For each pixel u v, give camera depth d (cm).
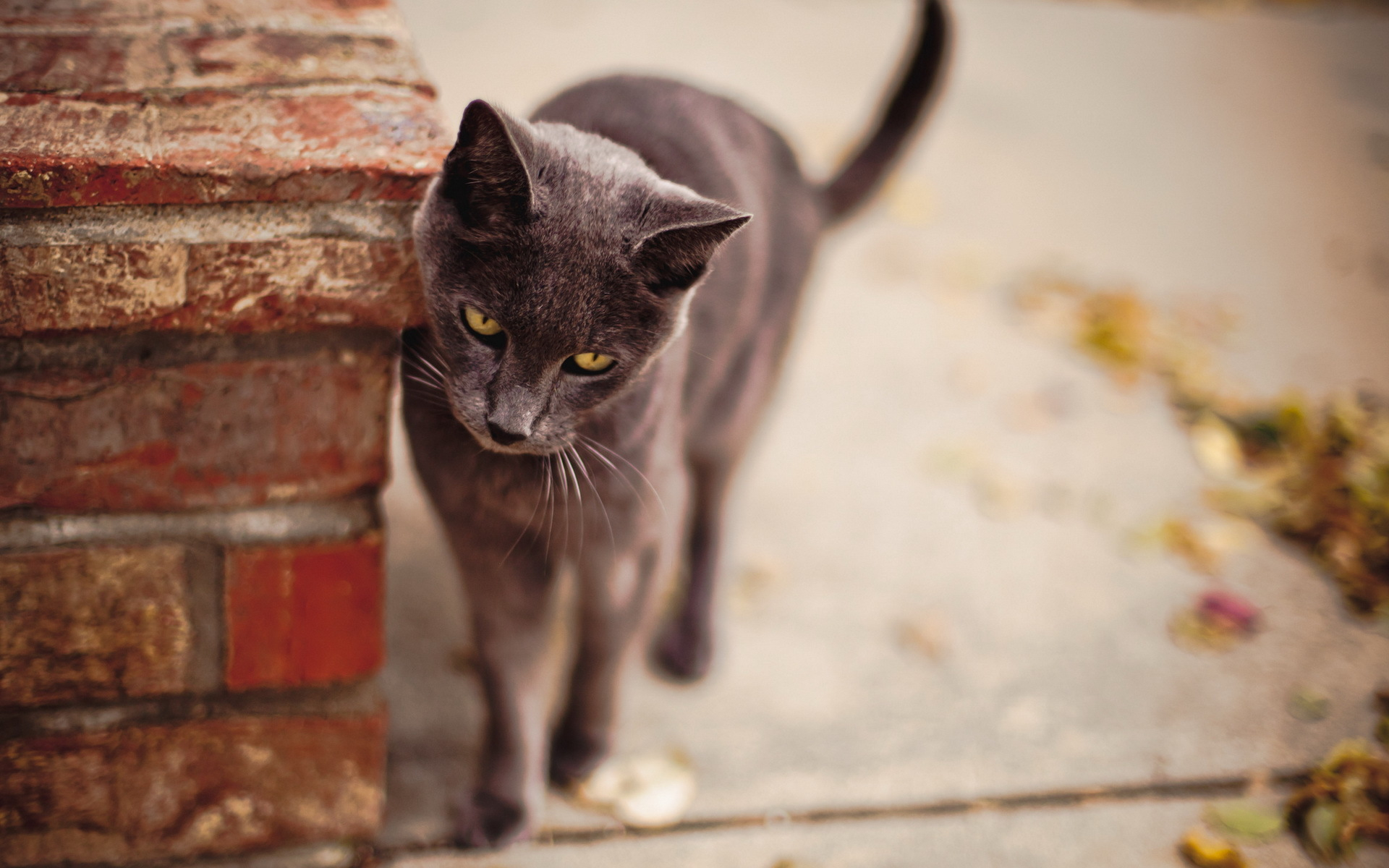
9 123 68
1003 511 105
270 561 75
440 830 84
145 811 78
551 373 75
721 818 86
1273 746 91
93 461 72
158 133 69
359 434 75
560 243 72
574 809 86
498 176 71
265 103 72
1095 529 104
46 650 74
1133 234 144
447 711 89
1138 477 108
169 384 72
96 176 67
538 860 83
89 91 71
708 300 85
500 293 73
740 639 95
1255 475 109
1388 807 87
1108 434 111
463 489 78
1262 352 124
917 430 111
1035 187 152
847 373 116
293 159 69
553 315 73
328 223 70
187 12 76
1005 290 131
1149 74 188
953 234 140
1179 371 118
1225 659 96
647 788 87
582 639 85
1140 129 171
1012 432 111
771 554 101
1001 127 165
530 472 77
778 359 94
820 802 87
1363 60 202
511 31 162
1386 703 93
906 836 85
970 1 205
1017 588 100
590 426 78
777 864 83
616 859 84
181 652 76
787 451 108
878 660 95
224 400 73
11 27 73
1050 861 85
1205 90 185
